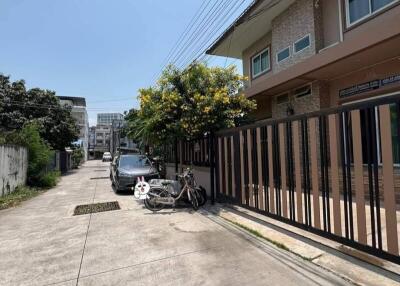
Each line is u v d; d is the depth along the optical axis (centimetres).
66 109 2353
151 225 607
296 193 480
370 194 357
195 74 830
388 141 335
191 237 516
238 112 818
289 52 1004
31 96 2195
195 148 1051
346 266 365
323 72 767
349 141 388
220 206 759
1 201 935
